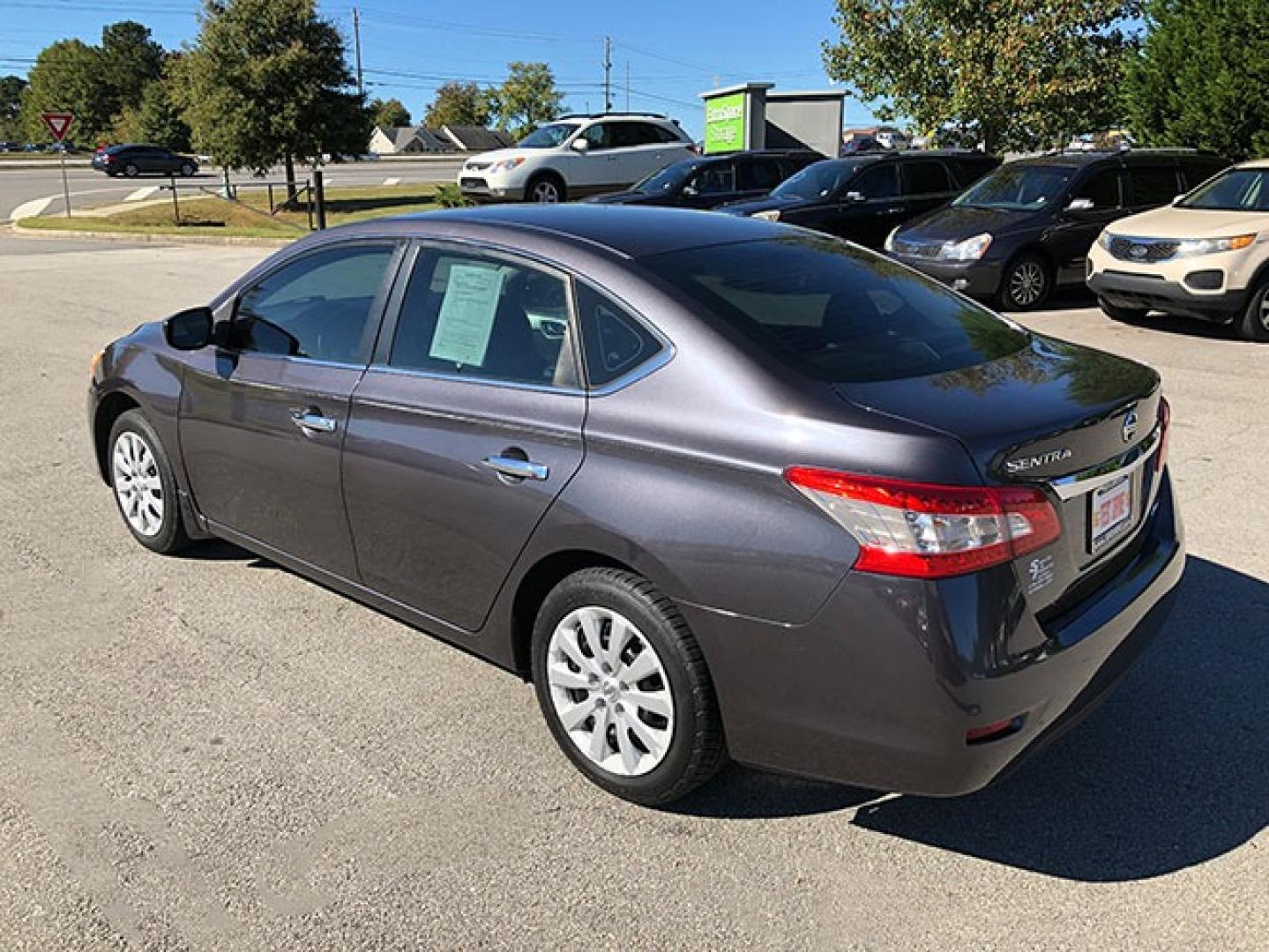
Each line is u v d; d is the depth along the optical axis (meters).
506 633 3.32
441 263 3.58
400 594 3.66
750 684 2.71
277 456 3.98
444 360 3.47
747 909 2.66
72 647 4.04
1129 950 2.51
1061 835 2.94
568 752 3.20
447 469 3.32
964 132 17.16
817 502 2.57
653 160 20.56
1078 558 2.80
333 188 39.06
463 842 2.92
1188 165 12.34
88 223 25.75
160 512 4.80
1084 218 11.57
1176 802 3.07
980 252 11.23
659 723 2.97
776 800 3.11
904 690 2.51
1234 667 3.79
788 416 2.68
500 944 2.55
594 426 2.98
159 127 70.25
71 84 99.50
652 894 2.72
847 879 2.77
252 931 2.59
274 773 3.23
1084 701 2.78
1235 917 2.61
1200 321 10.90
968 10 16.06
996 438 2.57
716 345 2.88
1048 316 11.35
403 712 3.59
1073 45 15.70
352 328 3.79
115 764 3.28
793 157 16.17
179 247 20.27
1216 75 13.75
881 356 2.98
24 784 3.17
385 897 2.70
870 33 16.92
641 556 2.83
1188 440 6.51
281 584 4.62
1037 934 2.57
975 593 2.49
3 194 37.84
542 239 3.35
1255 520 5.16
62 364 9.27
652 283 3.07
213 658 3.96
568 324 3.17
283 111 28.41
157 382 4.58
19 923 2.60
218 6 28.44
